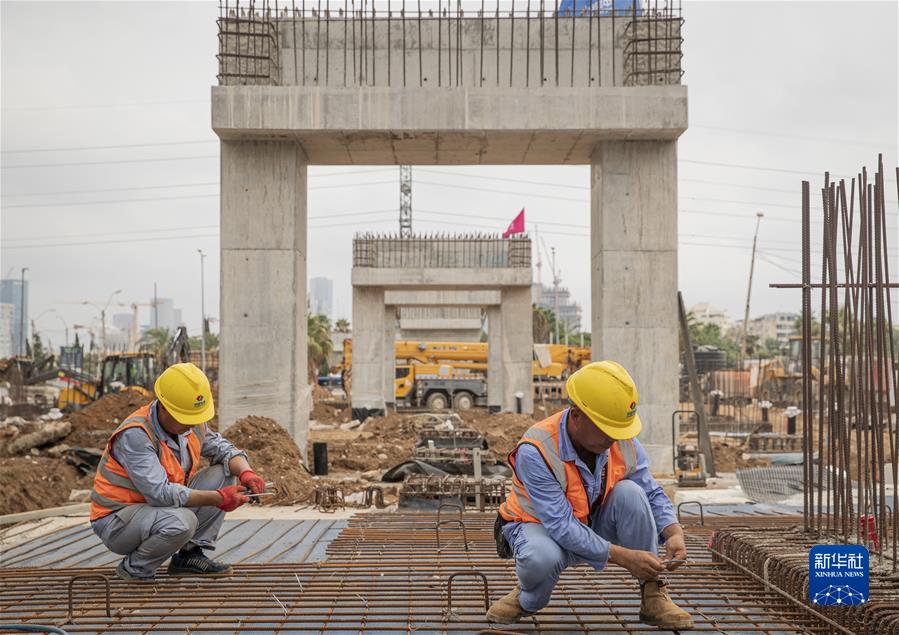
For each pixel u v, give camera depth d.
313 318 52.09
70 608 3.76
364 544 5.93
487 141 12.77
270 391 12.64
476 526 6.84
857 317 4.38
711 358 30.09
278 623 3.72
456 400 33.78
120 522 4.17
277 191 12.77
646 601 3.56
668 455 12.64
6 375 23.47
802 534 4.85
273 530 6.97
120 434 4.14
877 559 4.31
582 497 3.34
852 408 4.57
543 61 12.78
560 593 4.22
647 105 12.12
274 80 12.75
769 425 19.81
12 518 8.50
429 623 3.70
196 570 4.58
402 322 37.97
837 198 4.49
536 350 36.28
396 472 11.23
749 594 4.17
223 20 12.55
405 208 59.66
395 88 12.10
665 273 12.79
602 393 3.17
